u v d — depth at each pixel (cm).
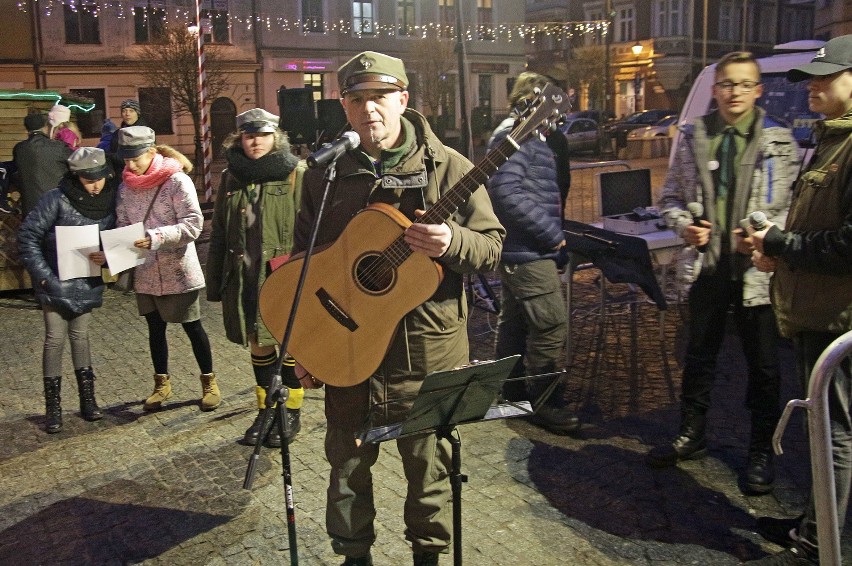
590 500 375
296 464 425
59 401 488
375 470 412
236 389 541
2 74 2669
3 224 809
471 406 249
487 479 398
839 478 302
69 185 477
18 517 382
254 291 425
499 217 427
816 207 307
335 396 287
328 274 276
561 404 450
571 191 1452
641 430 452
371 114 266
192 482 410
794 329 317
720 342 397
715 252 372
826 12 1909
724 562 323
